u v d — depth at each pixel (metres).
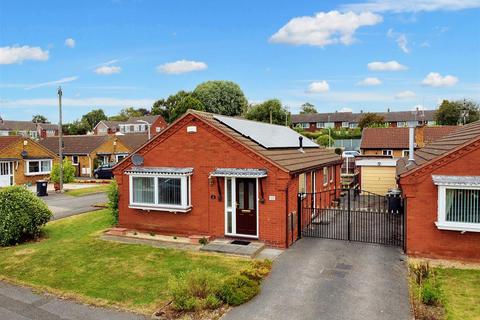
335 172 26.84
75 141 49.75
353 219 19.95
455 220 12.91
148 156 17.27
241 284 10.51
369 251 14.22
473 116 74.31
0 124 94.38
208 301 9.90
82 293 11.09
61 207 25.08
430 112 87.69
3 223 16.02
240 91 87.25
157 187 16.72
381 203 24.91
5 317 9.72
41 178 38.75
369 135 49.56
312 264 12.91
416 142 38.16
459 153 12.93
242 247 14.47
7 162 35.72
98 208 24.50
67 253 14.77
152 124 86.38
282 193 14.75
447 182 12.66
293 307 9.86
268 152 16.03
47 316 9.74
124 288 11.33
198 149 16.25
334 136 70.81
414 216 13.54
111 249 15.11
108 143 48.66
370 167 28.31
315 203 20.58
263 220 15.06
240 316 9.45
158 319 9.44
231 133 16.12
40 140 52.69
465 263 12.88
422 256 13.48
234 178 15.62
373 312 9.51
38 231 17.56
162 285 11.47
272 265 12.87
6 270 13.19
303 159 18.89
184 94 98.12
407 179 13.52
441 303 9.80
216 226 16.02
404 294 10.50
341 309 9.70
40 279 12.26
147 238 16.48
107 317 9.61
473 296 10.35
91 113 124.44
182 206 16.12
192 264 13.13
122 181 17.73
